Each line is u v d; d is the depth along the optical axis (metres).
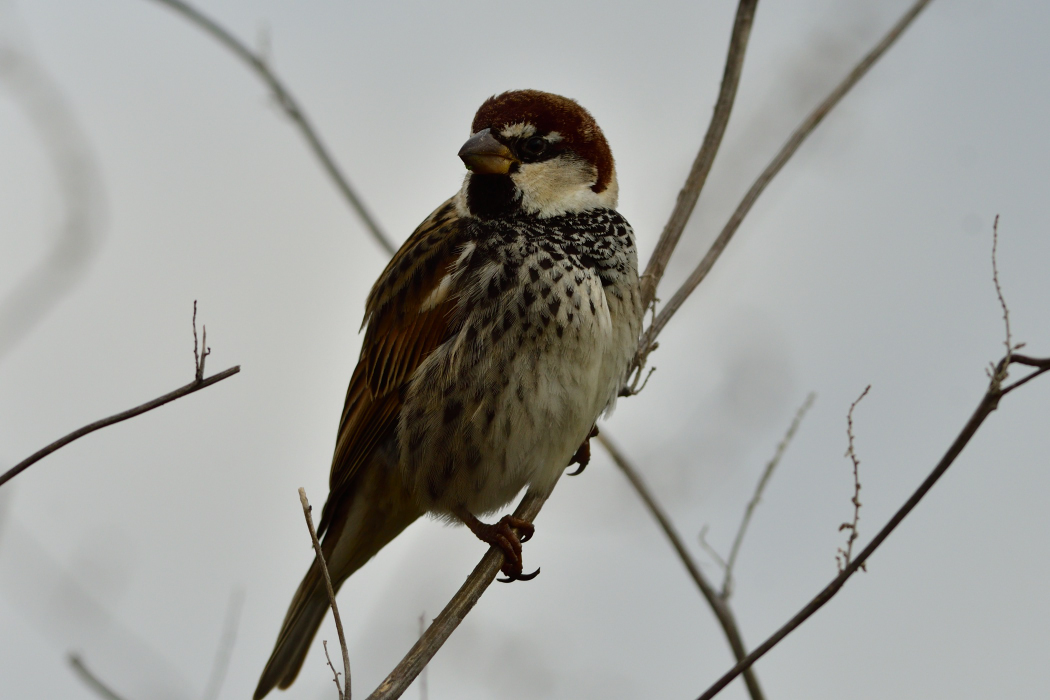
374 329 8.66
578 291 7.84
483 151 8.16
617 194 8.53
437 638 6.71
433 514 8.60
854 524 6.16
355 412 8.79
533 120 8.22
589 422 8.05
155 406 5.02
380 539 9.16
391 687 6.25
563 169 8.20
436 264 8.32
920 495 5.91
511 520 7.98
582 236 8.06
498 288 7.89
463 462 8.12
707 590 8.34
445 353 8.04
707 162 9.11
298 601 9.04
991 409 5.77
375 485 8.81
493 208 8.20
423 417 8.16
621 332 8.02
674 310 8.62
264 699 8.93
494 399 7.87
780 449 8.37
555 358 7.79
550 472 8.12
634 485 8.67
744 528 8.36
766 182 9.09
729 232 8.95
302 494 5.62
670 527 8.57
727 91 9.30
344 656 5.36
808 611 6.01
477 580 7.65
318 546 5.55
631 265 8.19
